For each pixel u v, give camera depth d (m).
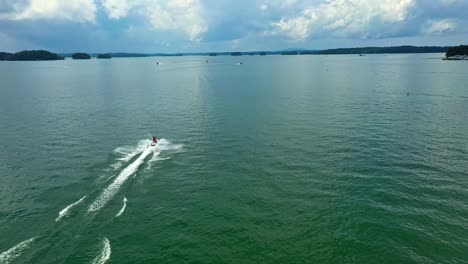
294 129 66.88
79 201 39.50
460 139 58.94
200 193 41.66
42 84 151.25
